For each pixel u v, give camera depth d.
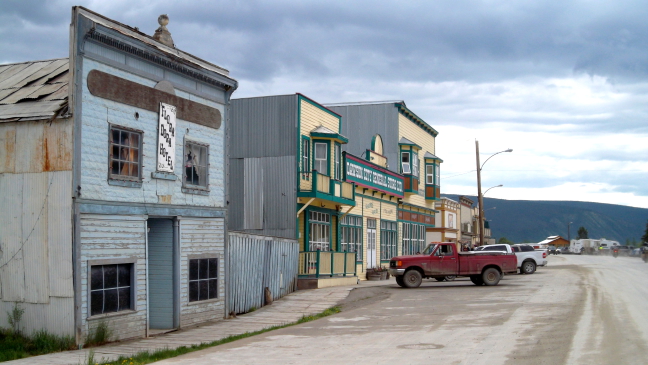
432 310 17.89
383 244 36.75
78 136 13.06
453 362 10.16
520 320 15.08
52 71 15.79
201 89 17.53
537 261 35.91
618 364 9.73
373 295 23.17
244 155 27.05
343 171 29.73
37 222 13.19
